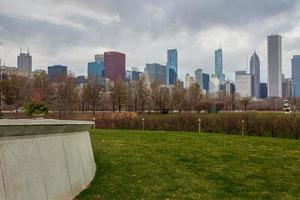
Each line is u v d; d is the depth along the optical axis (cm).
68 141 725
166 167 1153
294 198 861
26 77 8450
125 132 2439
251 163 1270
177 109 7075
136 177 988
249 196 866
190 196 839
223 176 1063
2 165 461
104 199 754
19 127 489
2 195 450
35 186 539
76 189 739
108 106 7162
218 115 2952
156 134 2283
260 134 2612
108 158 1258
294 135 2450
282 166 1230
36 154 558
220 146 1694
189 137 2097
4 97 6438
